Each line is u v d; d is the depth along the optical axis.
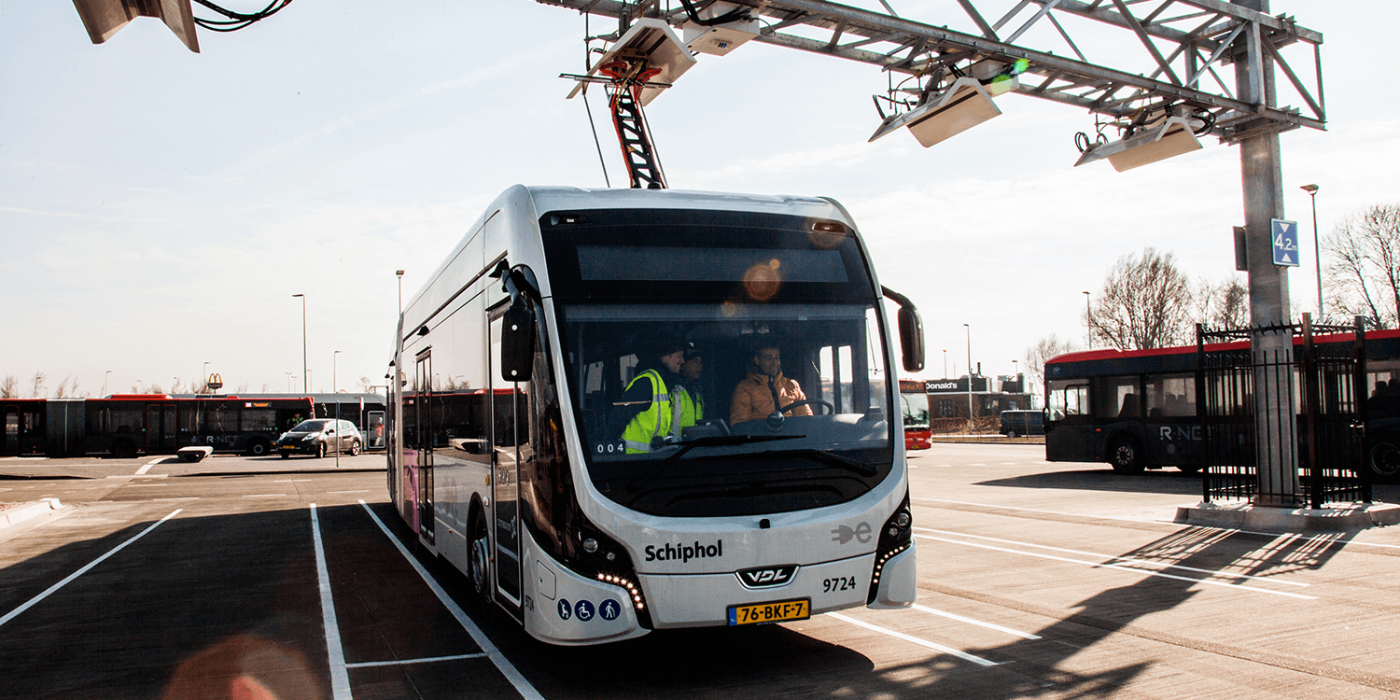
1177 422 21.75
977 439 50.22
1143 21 11.34
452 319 9.01
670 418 5.55
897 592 5.85
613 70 9.11
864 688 5.52
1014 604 7.86
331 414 46.78
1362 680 5.45
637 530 5.28
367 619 7.83
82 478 27.78
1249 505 12.30
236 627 7.58
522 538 5.94
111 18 6.06
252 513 17.39
